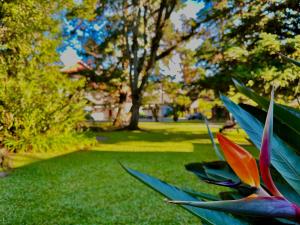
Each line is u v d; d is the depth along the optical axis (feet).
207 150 32.53
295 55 26.89
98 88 63.36
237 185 1.82
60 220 11.89
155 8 63.10
